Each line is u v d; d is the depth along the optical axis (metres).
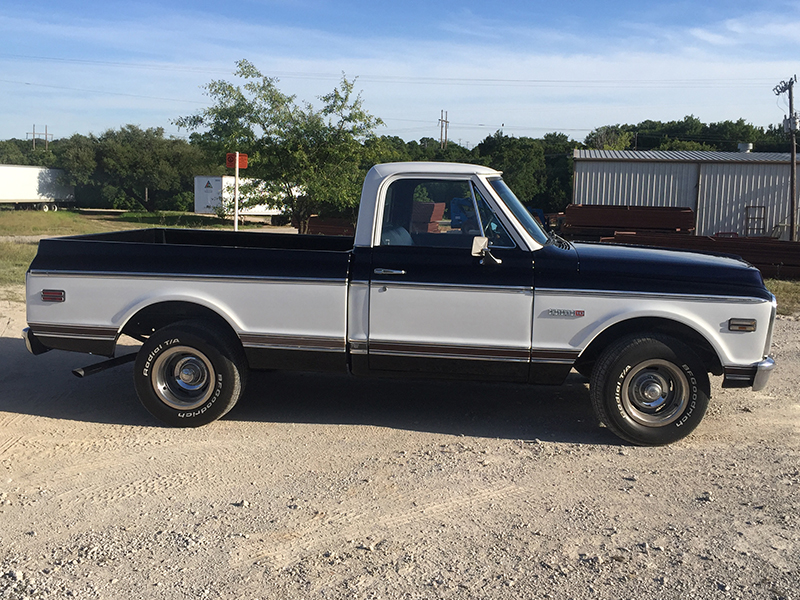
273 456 4.94
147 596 3.20
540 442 5.24
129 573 3.39
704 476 4.62
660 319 5.20
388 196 5.36
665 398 5.14
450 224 5.32
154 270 5.48
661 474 4.65
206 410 5.45
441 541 3.72
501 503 4.19
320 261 5.32
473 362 5.28
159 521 3.95
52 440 5.24
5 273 13.34
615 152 28.39
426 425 5.63
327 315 5.33
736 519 3.98
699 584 3.30
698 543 3.70
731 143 76.94
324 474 4.62
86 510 4.09
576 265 5.18
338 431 5.47
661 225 20.97
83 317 5.60
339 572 3.39
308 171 18.94
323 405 6.12
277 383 6.76
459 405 6.16
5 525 3.90
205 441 5.24
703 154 27.55
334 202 19.56
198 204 47.44
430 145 78.56
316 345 5.38
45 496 4.28
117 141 64.31
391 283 5.24
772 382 6.98
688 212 20.81
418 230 5.35
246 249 5.42
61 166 61.59
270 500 4.22
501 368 5.28
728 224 25.62
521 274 5.16
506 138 62.94
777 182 25.12
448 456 4.95
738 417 5.88
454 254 5.24
